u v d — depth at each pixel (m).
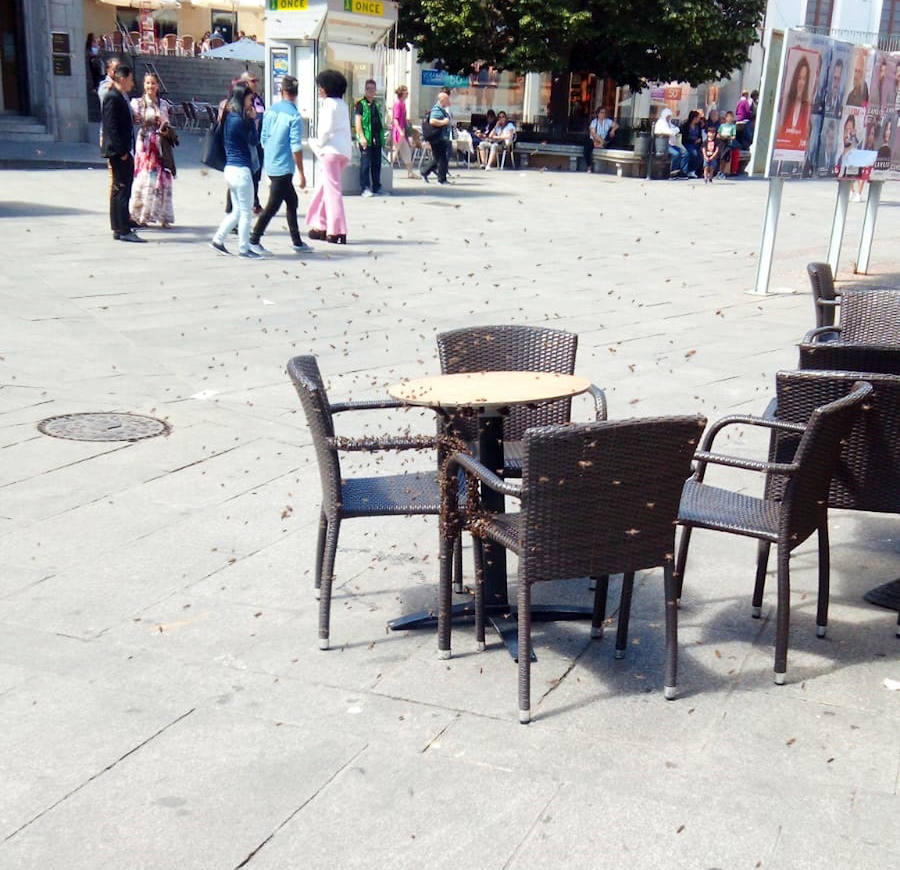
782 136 10.73
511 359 4.77
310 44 17.73
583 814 3.04
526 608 3.47
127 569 4.58
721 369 8.09
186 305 9.66
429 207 17.97
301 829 2.96
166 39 36.88
